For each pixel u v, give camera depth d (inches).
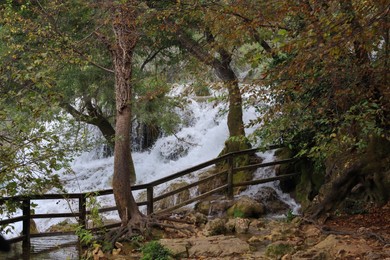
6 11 394.0
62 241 387.2
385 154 382.6
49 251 356.2
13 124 296.2
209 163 483.2
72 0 450.0
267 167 539.5
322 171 481.1
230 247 325.1
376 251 292.0
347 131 334.3
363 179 395.2
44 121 380.2
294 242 332.5
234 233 385.7
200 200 501.4
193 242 338.6
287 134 389.1
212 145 670.5
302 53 220.8
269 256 307.9
